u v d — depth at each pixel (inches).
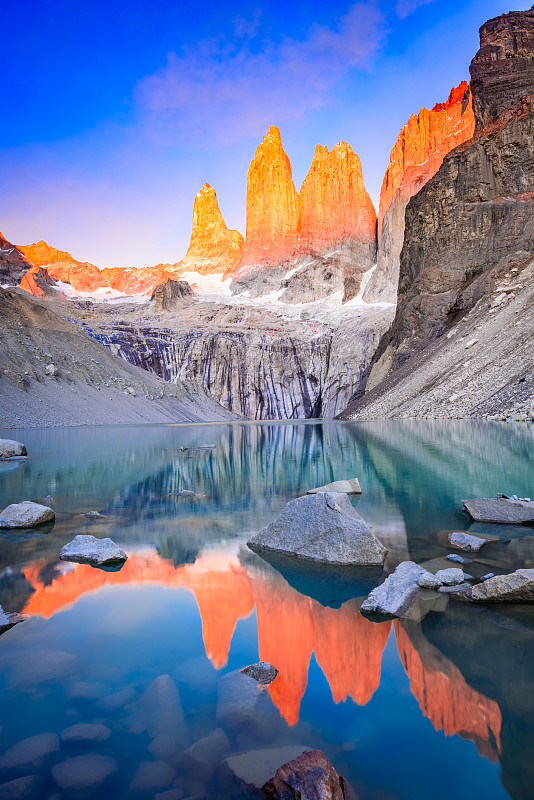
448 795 91.3
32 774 99.6
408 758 103.2
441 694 125.7
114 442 1104.2
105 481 543.2
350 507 280.1
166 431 1573.6
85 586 216.4
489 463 573.9
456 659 145.6
